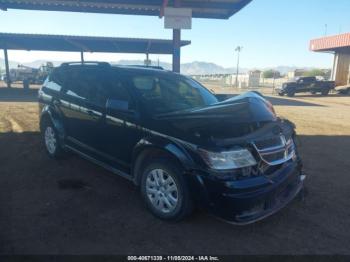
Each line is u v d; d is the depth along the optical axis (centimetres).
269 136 375
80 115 517
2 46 2825
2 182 496
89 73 525
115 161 459
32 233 354
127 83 452
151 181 402
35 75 3650
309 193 489
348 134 977
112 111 450
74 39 2264
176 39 1067
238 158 343
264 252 335
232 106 411
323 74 5859
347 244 353
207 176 339
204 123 368
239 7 1224
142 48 2778
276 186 361
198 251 333
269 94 3131
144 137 401
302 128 1073
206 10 1293
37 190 470
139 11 1357
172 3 1216
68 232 359
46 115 613
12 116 1134
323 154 714
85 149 520
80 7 1324
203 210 351
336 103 2186
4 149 675
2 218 385
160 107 436
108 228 371
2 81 4281
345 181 544
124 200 445
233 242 351
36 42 2575
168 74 521
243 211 338
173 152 360
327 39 3409
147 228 374
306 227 388
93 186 490
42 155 637
